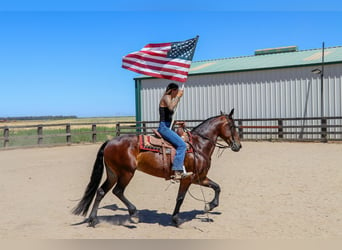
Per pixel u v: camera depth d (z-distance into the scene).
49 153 19.73
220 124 7.92
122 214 8.44
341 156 15.66
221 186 10.83
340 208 8.27
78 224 7.70
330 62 22.45
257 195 9.67
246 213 8.18
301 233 6.77
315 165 13.55
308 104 23.42
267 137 24.78
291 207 8.48
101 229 7.34
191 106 27.86
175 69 8.66
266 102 24.89
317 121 23.08
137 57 8.87
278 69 24.34
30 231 7.21
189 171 7.52
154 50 8.84
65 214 8.46
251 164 14.30
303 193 9.70
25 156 18.55
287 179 11.39
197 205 9.06
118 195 7.44
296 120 23.81
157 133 7.57
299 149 18.70
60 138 28.50
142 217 8.18
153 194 10.23
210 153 7.84
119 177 7.43
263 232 6.89
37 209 8.88
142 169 7.50
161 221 7.84
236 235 6.77
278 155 16.59
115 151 7.34
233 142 7.96
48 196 10.15
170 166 7.36
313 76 23.20
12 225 7.62
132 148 7.34
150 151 7.35
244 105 25.70
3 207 9.05
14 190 10.88
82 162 16.03
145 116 29.52
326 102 22.86
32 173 13.52
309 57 24.98
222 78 26.50
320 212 8.03
